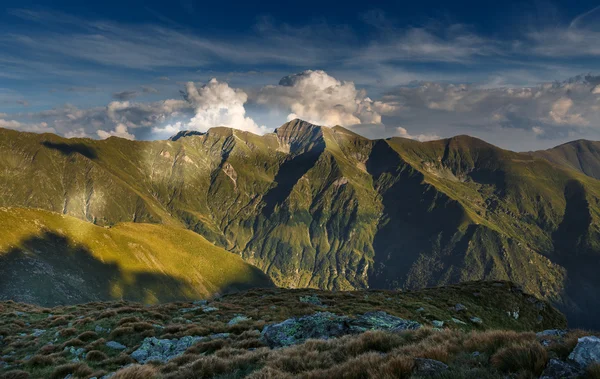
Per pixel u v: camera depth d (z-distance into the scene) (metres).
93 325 30.34
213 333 27.08
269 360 15.52
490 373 9.86
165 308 37.62
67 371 20.03
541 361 9.65
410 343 14.90
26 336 29.61
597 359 9.42
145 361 21.88
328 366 13.70
